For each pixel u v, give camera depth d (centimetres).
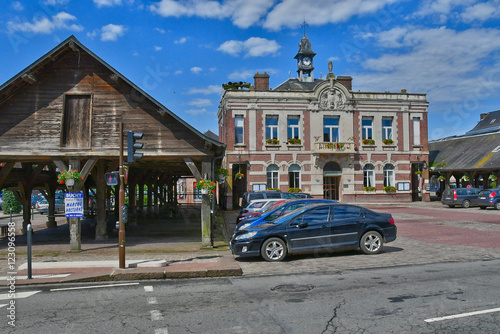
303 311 630
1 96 1328
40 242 1603
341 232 1141
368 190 3594
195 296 739
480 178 4369
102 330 558
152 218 2738
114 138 1365
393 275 879
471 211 2734
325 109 3553
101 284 860
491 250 1205
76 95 1372
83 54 1380
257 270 983
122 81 1375
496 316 587
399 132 3697
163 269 945
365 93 3638
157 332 548
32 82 1345
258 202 1792
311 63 4394
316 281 840
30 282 856
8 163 1455
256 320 591
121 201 1000
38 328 569
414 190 3819
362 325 562
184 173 2881
